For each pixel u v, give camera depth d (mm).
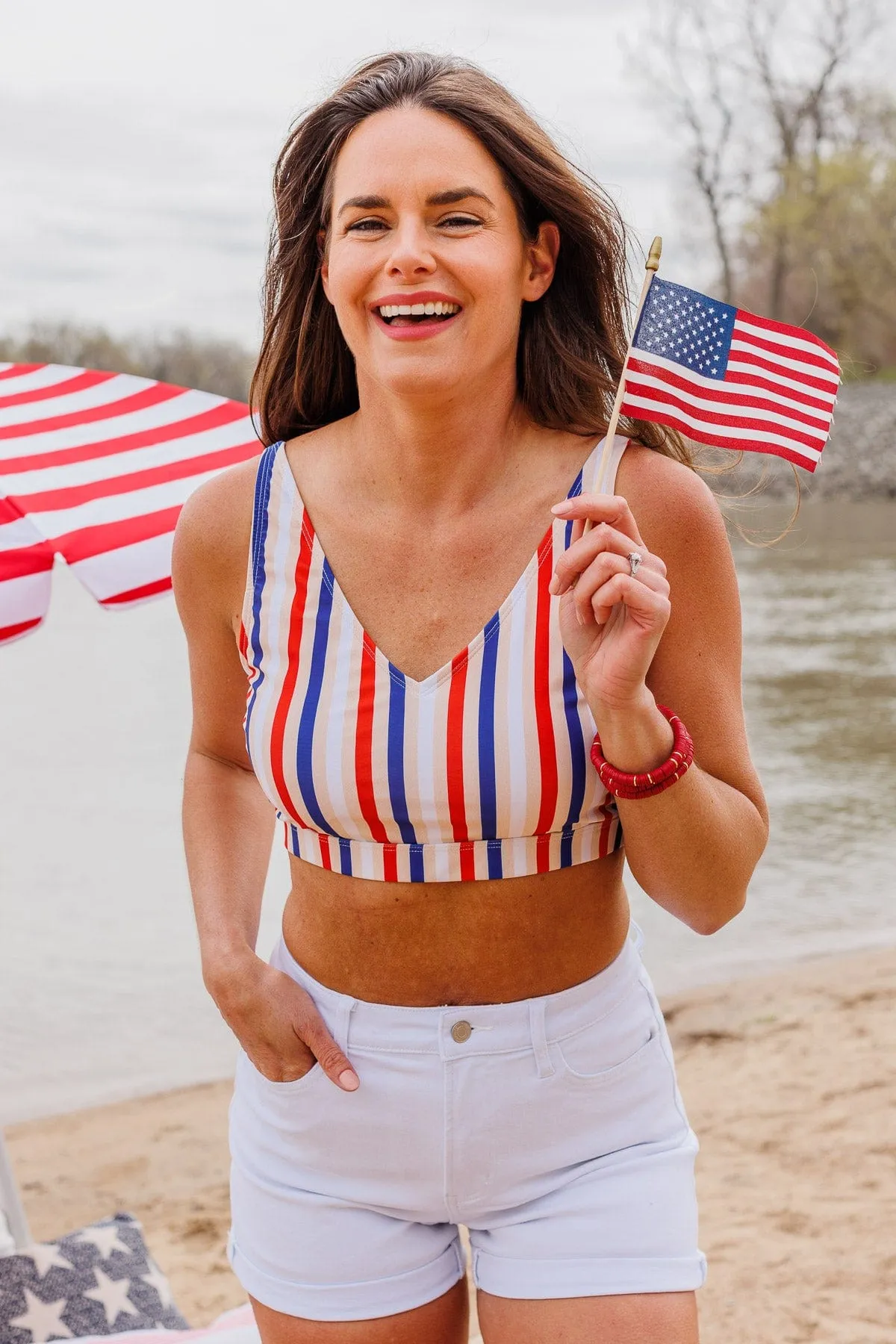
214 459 2891
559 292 1999
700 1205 4168
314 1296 1977
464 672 1813
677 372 1920
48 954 6922
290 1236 1984
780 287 42688
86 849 8711
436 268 1787
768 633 15023
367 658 1854
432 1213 1948
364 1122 1923
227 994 1987
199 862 2170
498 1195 1914
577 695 1791
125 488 2777
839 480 30391
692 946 6750
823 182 41375
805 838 8258
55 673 15328
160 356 43031
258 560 1949
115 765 10961
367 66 1938
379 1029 1909
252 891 2180
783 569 20516
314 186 1999
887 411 33562
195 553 2023
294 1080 1954
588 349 2002
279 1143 1996
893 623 15594
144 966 6770
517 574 1851
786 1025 5641
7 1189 3318
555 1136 1897
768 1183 4281
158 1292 3225
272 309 2146
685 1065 5348
